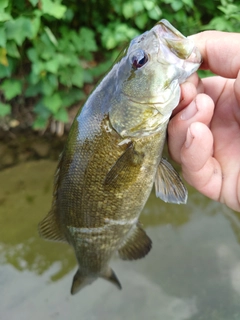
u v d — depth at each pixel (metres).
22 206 0.37
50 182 0.40
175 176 0.17
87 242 0.19
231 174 0.18
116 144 0.16
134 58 0.15
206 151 0.15
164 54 0.14
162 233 0.34
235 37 0.15
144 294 0.30
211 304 0.29
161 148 0.16
